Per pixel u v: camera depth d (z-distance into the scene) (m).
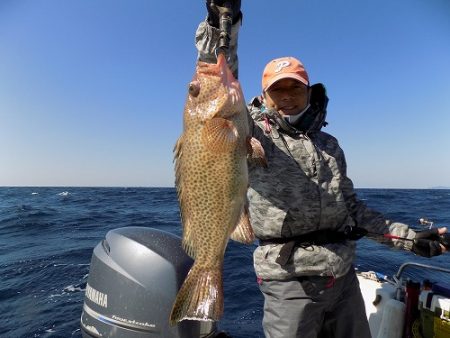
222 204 1.12
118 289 1.36
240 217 1.13
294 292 1.28
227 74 1.12
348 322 1.40
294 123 1.44
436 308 1.62
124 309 1.34
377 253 4.89
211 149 1.09
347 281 1.40
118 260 1.40
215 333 1.44
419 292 1.73
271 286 1.32
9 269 4.65
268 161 1.35
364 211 1.50
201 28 1.28
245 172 1.12
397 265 4.37
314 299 1.28
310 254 1.28
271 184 1.33
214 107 1.10
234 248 5.16
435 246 1.39
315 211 1.31
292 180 1.33
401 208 12.31
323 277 1.30
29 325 3.01
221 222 1.12
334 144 1.48
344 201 1.39
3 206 16.14
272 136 1.37
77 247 5.91
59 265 4.71
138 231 1.51
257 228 1.35
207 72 1.13
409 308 1.72
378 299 1.87
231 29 1.20
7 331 2.92
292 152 1.36
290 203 1.31
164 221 9.52
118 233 1.50
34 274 4.38
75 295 3.62
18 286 3.95
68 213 12.09
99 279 1.42
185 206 1.13
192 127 1.12
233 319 2.96
